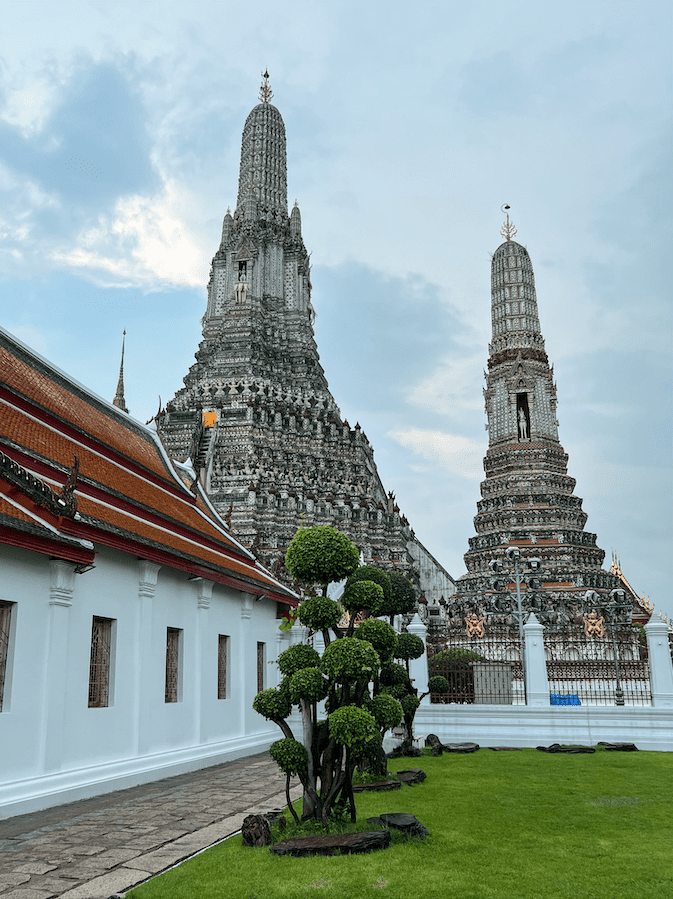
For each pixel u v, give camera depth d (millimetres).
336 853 10273
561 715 24297
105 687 16781
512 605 59469
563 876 9383
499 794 15102
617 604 37656
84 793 14883
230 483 64062
